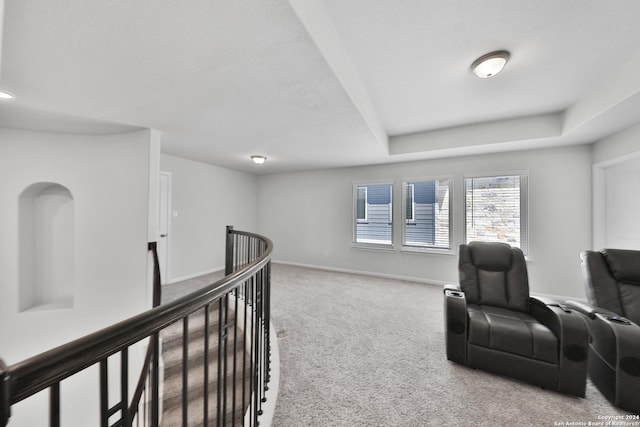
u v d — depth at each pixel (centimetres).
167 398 224
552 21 156
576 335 161
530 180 358
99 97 193
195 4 107
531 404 157
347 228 509
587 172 327
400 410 154
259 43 134
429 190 430
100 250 263
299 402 160
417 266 438
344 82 181
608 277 197
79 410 254
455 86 238
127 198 263
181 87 179
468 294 234
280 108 217
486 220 386
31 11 108
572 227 336
